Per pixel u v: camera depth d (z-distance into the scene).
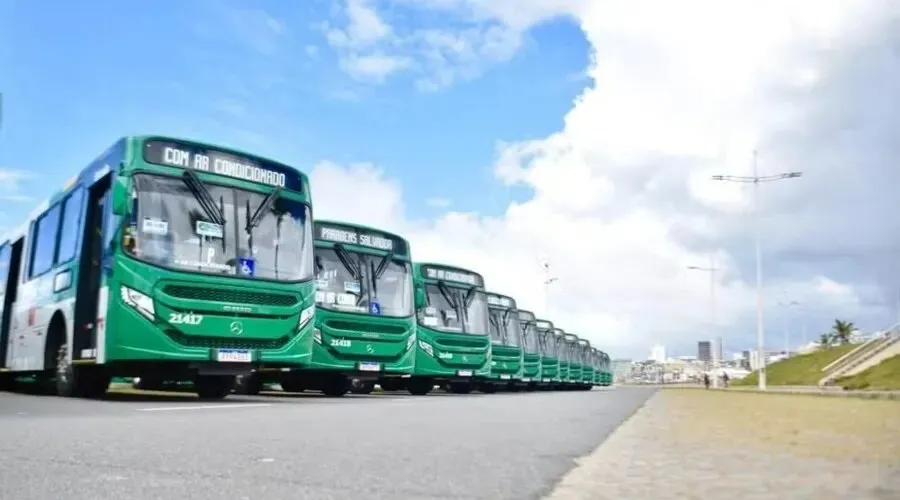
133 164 11.91
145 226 11.78
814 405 13.62
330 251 18.67
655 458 5.13
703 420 9.04
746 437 6.54
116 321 11.55
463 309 24.84
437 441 6.35
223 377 14.28
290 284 12.97
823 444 5.90
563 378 44.75
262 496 3.68
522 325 36.28
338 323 18.17
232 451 5.37
